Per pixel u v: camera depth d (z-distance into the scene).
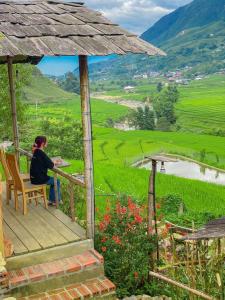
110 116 92.06
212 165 35.34
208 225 4.02
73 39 4.93
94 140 46.16
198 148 42.56
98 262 5.04
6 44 4.45
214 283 5.16
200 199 15.15
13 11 5.71
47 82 107.69
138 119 76.00
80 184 5.48
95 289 4.81
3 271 4.51
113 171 18.77
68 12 5.97
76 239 5.30
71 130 24.88
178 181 17.70
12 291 4.59
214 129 65.38
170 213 11.26
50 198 6.60
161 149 41.44
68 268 4.86
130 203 6.11
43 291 4.75
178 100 106.62
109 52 4.73
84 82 5.14
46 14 5.79
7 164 6.34
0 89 14.60
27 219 5.99
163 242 6.82
